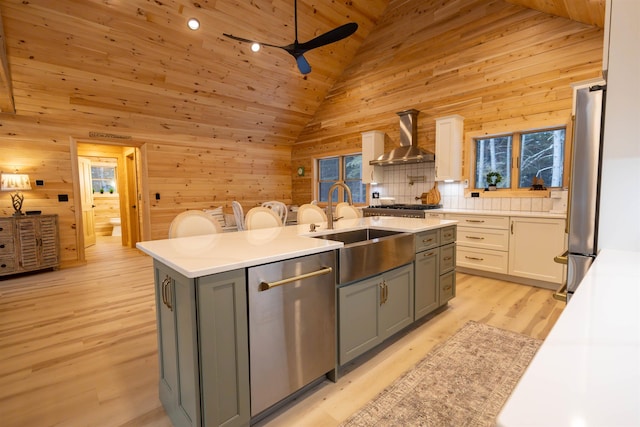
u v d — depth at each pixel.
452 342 2.40
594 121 1.63
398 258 2.36
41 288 3.83
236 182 6.70
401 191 5.43
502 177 4.42
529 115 3.98
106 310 3.13
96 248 6.54
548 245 3.49
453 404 1.74
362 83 5.85
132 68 4.39
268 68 5.27
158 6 3.80
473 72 4.45
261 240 1.98
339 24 5.12
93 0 3.50
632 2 1.42
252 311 1.49
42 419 1.66
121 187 6.66
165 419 1.67
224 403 1.43
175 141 5.80
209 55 4.65
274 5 4.36
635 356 0.54
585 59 3.57
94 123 4.93
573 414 0.40
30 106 4.33
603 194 1.55
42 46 3.73
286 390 1.66
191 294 1.31
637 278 1.01
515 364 2.10
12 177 4.25
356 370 2.07
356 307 2.05
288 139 7.28
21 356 2.28
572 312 0.74
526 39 3.97
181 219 2.24
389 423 1.60
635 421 0.38
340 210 3.40
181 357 1.47
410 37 5.10
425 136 5.04
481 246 4.01
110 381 1.99
